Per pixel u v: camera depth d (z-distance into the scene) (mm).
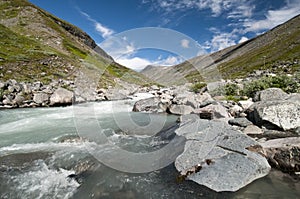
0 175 6051
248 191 5035
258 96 13094
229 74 68688
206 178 5453
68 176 6039
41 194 5301
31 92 19500
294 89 15562
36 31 64312
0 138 9109
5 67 26188
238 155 6000
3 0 77062
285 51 76250
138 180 5719
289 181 5387
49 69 30734
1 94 17031
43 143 8453
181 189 5254
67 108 16391
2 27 49406
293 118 8594
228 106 13625
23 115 13680
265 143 6988
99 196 5176
